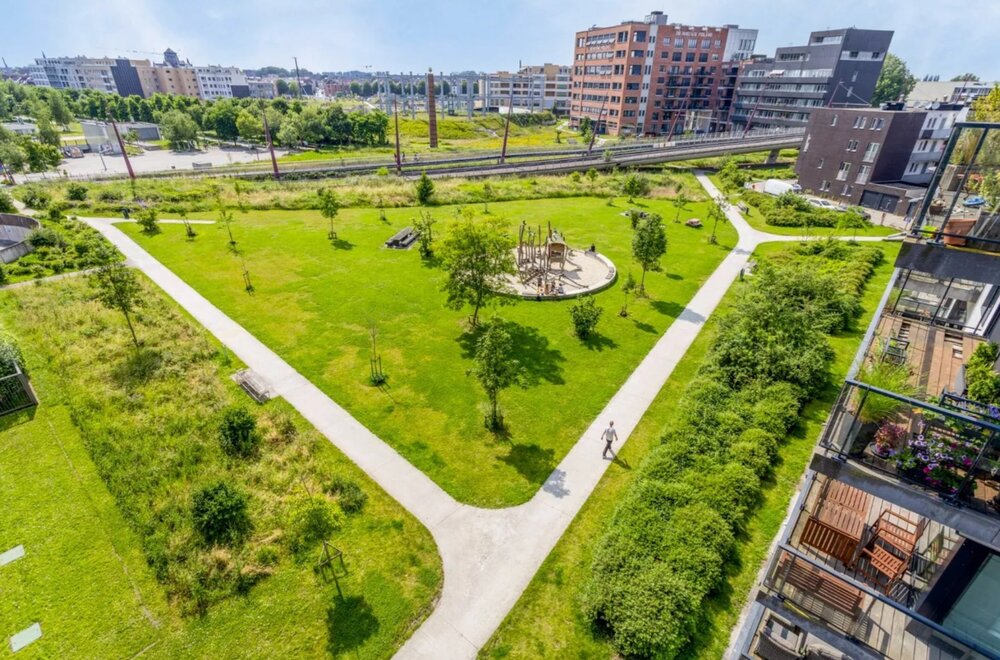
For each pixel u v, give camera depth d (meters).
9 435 19.33
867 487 8.98
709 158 84.62
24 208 49.59
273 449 18.91
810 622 9.82
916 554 10.34
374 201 54.09
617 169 74.12
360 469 18.20
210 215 48.69
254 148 109.62
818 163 63.00
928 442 8.67
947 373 12.23
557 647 12.69
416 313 29.73
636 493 16.45
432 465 18.48
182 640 12.63
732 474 17.00
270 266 36.12
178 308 29.73
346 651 12.49
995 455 8.05
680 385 23.69
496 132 130.75
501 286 26.89
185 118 102.56
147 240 40.78
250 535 15.30
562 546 15.46
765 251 42.59
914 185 57.59
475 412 21.36
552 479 18.00
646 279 35.88
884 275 37.00
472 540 15.59
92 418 20.03
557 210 54.41
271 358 24.94
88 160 90.75
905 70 121.75
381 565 14.67
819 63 95.56
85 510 16.22
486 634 12.98
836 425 9.59
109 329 26.56
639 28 107.81
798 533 10.91
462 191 58.78
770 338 23.67
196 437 19.12
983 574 8.70
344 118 113.31
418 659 12.40
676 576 13.51
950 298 15.28
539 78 169.00
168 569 14.10
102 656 12.26
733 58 128.50
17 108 131.12
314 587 13.97
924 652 9.44
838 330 28.56
